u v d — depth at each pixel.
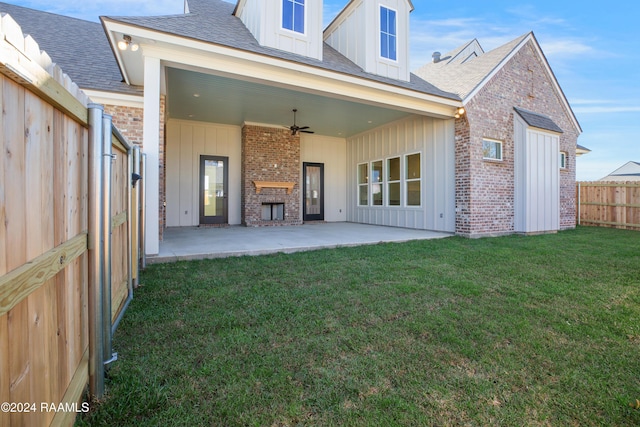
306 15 6.60
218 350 2.01
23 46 0.92
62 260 1.29
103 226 1.69
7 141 0.91
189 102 8.03
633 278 3.82
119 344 2.07
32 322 1.08
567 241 6.77
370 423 1.42
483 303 2.94
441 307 2.82
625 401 1.59
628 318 2.62
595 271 4.15
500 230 7.89
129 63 5.28
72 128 1.43
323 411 1.49
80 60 6.69
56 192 1.26
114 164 2.33
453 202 7.90
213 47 4.93
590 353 2.05
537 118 8.48
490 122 7.86
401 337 2.23
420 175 8.93
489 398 1.60
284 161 10.61
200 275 3.76
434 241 6.69
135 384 1.64
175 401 1.52
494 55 8.69
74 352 1.49
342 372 1.79
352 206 12.12
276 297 3.01
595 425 1.44
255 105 8.31
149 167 4.61
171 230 8.51
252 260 4.62
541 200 8.26
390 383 1.71
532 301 3.00
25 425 1.02
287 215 10.67
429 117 8.66
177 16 5.66
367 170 11.26
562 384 1.73
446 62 11.56
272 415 1.45
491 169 7.79
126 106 6.17
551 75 9.25
